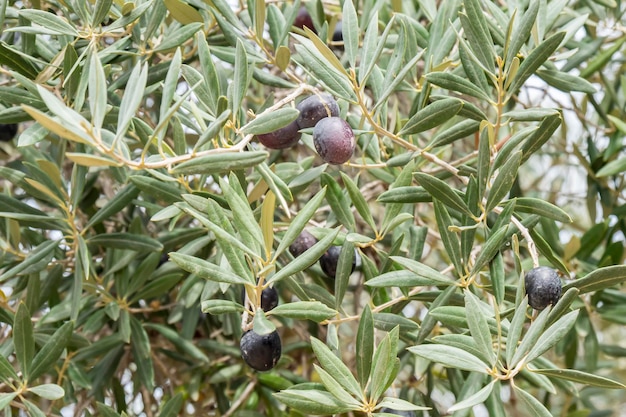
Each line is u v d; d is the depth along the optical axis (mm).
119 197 1069
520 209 994
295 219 927
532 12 974
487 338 927
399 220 1014
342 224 1030
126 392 1309
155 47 1037
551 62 1095
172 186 1023
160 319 1222
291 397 928
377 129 991
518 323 922
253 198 993
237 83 949
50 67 1025
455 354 928
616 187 1250
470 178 972
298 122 993
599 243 1181
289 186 1024
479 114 1006
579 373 916
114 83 1043
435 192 970
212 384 1229
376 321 1013
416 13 1207
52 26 995
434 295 1013
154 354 1218
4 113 1017
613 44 1235
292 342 1286
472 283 997
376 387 927
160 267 1146
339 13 1194
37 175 1066
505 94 999
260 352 965
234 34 1046
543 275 946
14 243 1097
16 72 1004
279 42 1044
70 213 1059
